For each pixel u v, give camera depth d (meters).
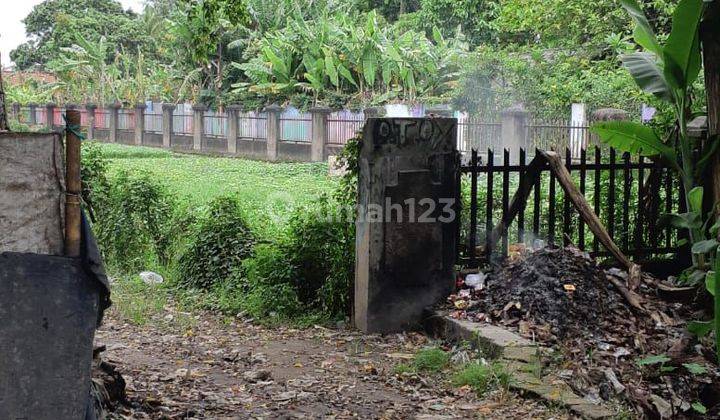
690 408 6.58
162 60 51.47
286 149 32.47
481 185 14.05
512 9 23.47
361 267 8.16
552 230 8.70
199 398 5.97
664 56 8.35
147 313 9.13
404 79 31.80
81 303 3.88
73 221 3.86
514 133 22.75
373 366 6.91
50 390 3.83
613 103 21.59
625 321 7.53
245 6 11.61
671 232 9.69
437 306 8.16
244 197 18.42
